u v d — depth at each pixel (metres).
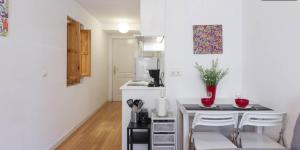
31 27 2.77
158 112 2.96
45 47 3.13
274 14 2.39
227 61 3.25
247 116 2.19
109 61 7.94
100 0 4.35
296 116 2.04
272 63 2.43
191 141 2.39
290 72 2.13
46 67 3.16
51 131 3.33
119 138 3.96
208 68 3.25
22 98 2.59
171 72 3.27
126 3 4.58
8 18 2.31
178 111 3.09
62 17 3.74
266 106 2.56
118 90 8.05
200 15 3.25
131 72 7.93
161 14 3.41
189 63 3.27
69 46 4.19
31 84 2.78
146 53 6.64
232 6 3.24
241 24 3.24
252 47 2.91
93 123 4.99
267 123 2.18
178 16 3.25
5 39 2.27
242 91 3.23
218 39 3.24
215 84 2.96
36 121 2.90
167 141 2.83
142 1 3.42
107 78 7.83
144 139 2.96
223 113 2.23
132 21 6.47
